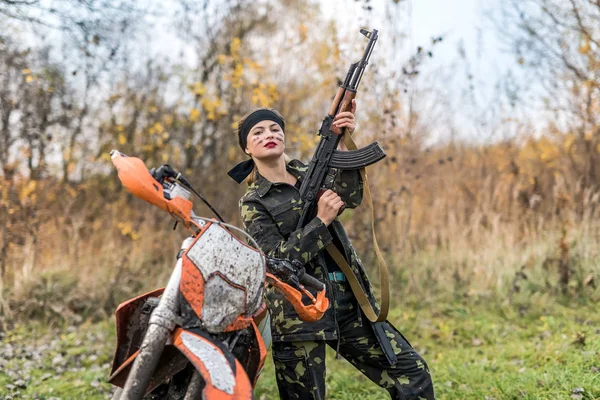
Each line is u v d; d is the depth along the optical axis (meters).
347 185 3.15
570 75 8.64
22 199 7.99
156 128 9.50
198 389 2.40
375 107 8.05
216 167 9.48
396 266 7.72
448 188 8.81
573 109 8.51
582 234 7.33
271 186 3.09
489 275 7.18
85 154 10.10
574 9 8.29
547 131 9.17
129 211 9.21
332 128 3.15
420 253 8.04
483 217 8.46
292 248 2.89
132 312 2.61
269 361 5.43
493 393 4.25
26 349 5.97
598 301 6.64
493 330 6.10
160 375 2.51
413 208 8.44
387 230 8.07
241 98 9.36
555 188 7.89
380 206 8.06
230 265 2.44
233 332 2.52
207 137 9.64
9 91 8.62
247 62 8.90
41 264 7.77
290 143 9.08
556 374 4.36
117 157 2.41
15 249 7.74
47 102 8.98
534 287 7.00
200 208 9.19
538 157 8.98
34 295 7.23
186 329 2.33
